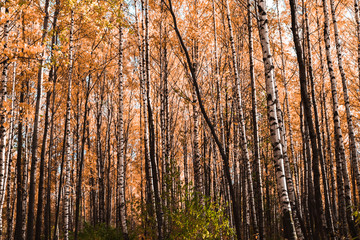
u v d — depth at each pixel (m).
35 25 12.30
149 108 11.36
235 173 14.17
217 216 9.57
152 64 16.86
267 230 20.67
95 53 15.47
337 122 9.93
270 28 13.00
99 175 20.47
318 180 7.52
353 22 13.15
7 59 7.67
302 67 7.21
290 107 17.77
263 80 16.98
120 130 11.70
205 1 13.04
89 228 17.28
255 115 10.51
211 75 13.68
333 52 14.77
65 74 13.84
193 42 12.94
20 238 11.51
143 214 11.48
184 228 9.28
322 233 7.76
